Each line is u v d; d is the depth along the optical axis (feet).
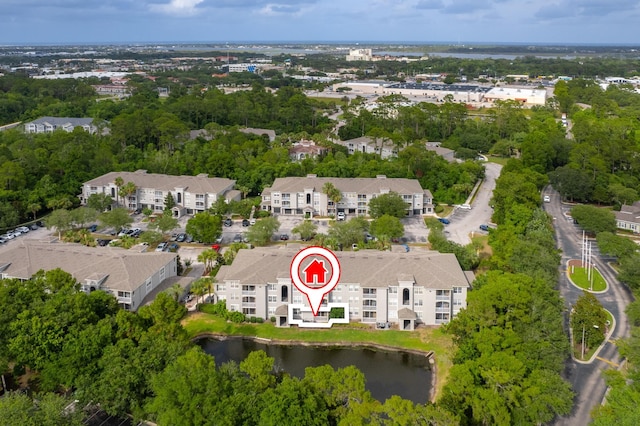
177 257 414.21
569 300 375.25
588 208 502.38
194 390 226.38
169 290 363.15
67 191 584.81
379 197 531.50
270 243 482.28
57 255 384.88
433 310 346.74
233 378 244.63
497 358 256.32
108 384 246.06
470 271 383.04
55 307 284.00
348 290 351.67
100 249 399.24
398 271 354.74
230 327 346.13
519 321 290.35
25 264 375.66
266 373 249.55
